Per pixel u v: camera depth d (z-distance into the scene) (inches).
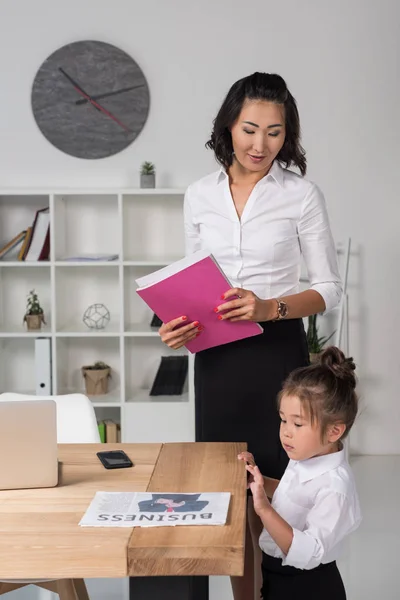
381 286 214.7
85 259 202.5
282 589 92.3
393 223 213.0
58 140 209.0
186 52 207.2
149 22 206.7
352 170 211.6
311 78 208.8
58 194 200.5
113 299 215.5
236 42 207.3
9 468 85.6
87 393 209.9
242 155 108.4
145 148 209.9
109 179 210.5
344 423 89.4
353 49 207.9
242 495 82.7
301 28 207.3
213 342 108.2
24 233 205.5
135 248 212.2
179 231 212.4
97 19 206.7
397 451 218.2
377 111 210.1
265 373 110.2
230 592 144.3
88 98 207.9
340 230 213.6
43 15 206.2
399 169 211.5
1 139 209.5
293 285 114.9
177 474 89.8
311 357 201.6
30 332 202.8
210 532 72.6
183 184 210.7
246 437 112.1
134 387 216.8
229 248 113.5
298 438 89.3
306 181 113.3
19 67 207.6
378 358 216.4
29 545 70.7
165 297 103.3
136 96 207.9
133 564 70.1
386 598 139.6
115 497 82.0
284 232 112.3
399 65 208.5
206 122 209.0
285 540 83.6
